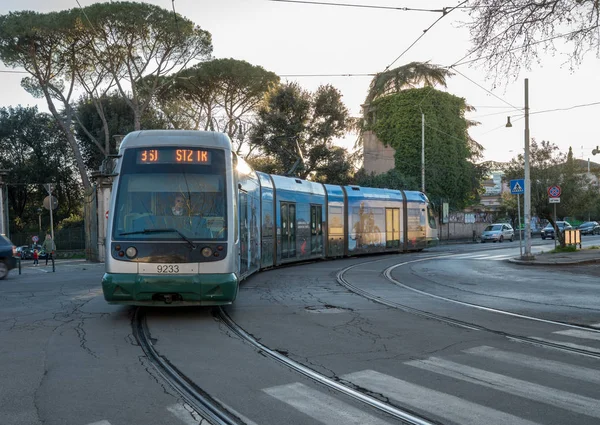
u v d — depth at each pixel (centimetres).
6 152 5219
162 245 976
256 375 666
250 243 1531
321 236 2439
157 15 3372
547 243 4275
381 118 5009
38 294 1370
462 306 1224
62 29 3291
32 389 603
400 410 548
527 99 2456
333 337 886
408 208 3080
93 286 1552
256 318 1047
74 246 4231
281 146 3934
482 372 689
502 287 1597
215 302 981
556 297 1391
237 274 1028
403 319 1051
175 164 1024
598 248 3066
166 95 3969
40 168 5106
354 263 2373
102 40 3422
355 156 5125
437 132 4825
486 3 1309
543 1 1266
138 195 1004
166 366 700
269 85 3966
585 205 2936
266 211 1916
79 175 5306
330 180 4012
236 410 545
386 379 656
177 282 963
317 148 3969
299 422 514
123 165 1023
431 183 4781
